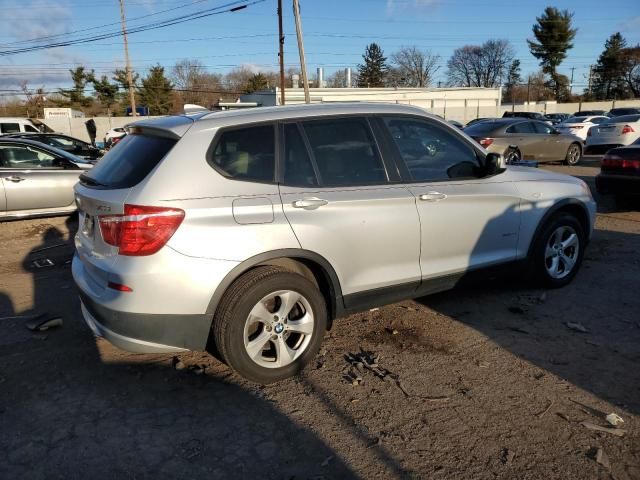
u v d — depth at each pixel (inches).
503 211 173.5
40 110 2364.7
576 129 893.8
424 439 112.9
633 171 319.3
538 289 198.5
